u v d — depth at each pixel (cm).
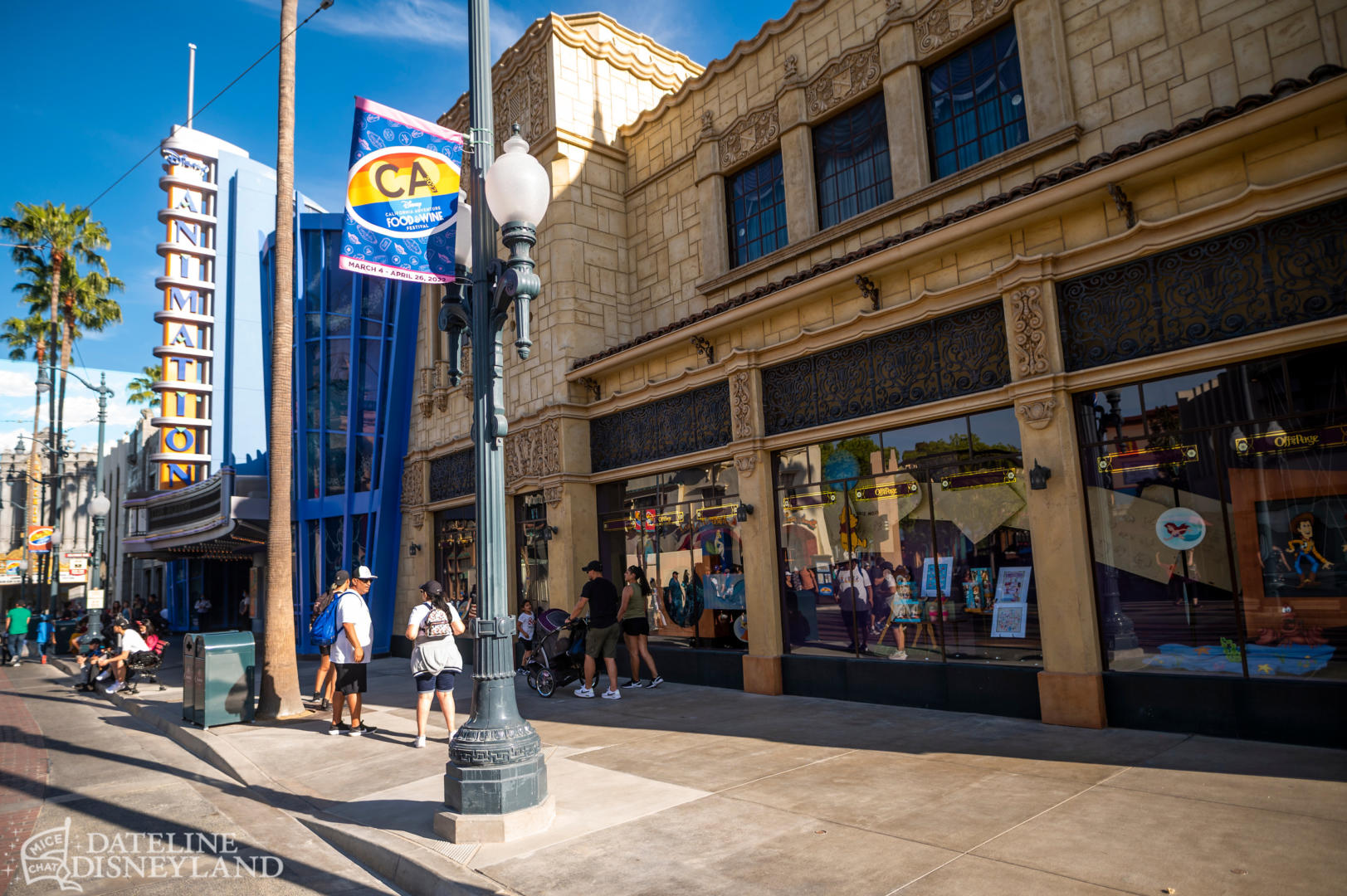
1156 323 703
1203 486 681
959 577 845
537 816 507
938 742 698
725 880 418
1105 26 834
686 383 1147
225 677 998
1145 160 676
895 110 1026
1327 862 391
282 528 1084
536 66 1455
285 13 1180
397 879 473
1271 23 717
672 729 820
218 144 2394
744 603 1069
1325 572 616
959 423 854
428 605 854
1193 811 476
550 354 1373
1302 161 627
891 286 909
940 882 397
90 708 1306
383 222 571
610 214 1442
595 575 1093
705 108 1314
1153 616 705
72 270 3466
